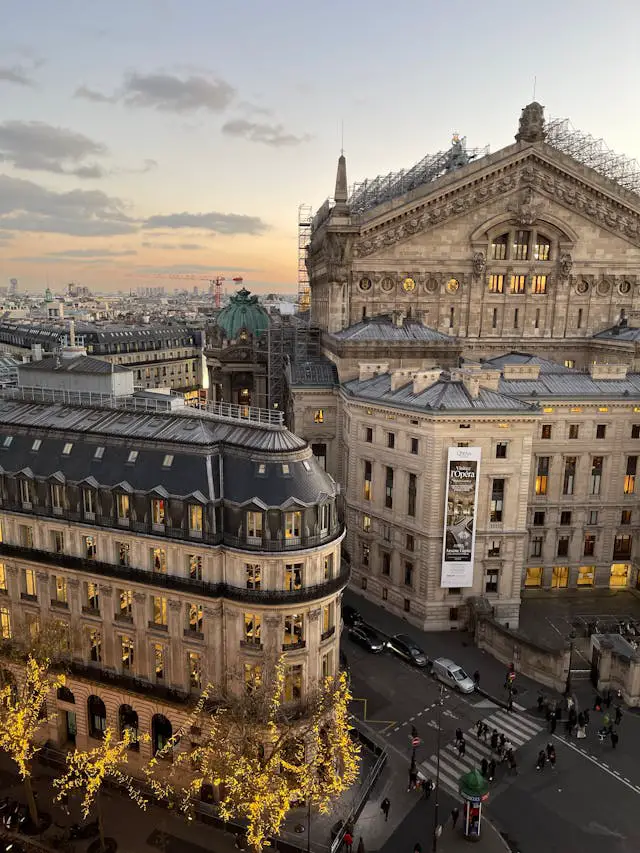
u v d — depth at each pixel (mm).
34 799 55500
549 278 111062
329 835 52406
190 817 51531
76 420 63656
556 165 105938
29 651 56969
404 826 53500
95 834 52688
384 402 83062
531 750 62188
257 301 146375
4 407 68938
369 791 56406
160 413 62656
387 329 101375
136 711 57375
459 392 80312
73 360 77062
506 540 81688
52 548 59844
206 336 144500
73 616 59281
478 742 63156
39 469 59812
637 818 54406
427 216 106188
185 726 51906
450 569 80000
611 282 111750
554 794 56844
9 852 51062
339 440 100562
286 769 50344
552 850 51125
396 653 76875
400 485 83562
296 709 54156
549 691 71500
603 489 91812
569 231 108938
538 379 92500
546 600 91062
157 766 57219
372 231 106000
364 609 88125
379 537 87875
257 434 57094
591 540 93875
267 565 52625
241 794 47594
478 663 76062
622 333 108062
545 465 90375
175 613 55125
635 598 92000
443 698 69750
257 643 54031
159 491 54375
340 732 50438
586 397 88375
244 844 51812
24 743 50688
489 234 108125
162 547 55188
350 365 99312
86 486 57062
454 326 110188
